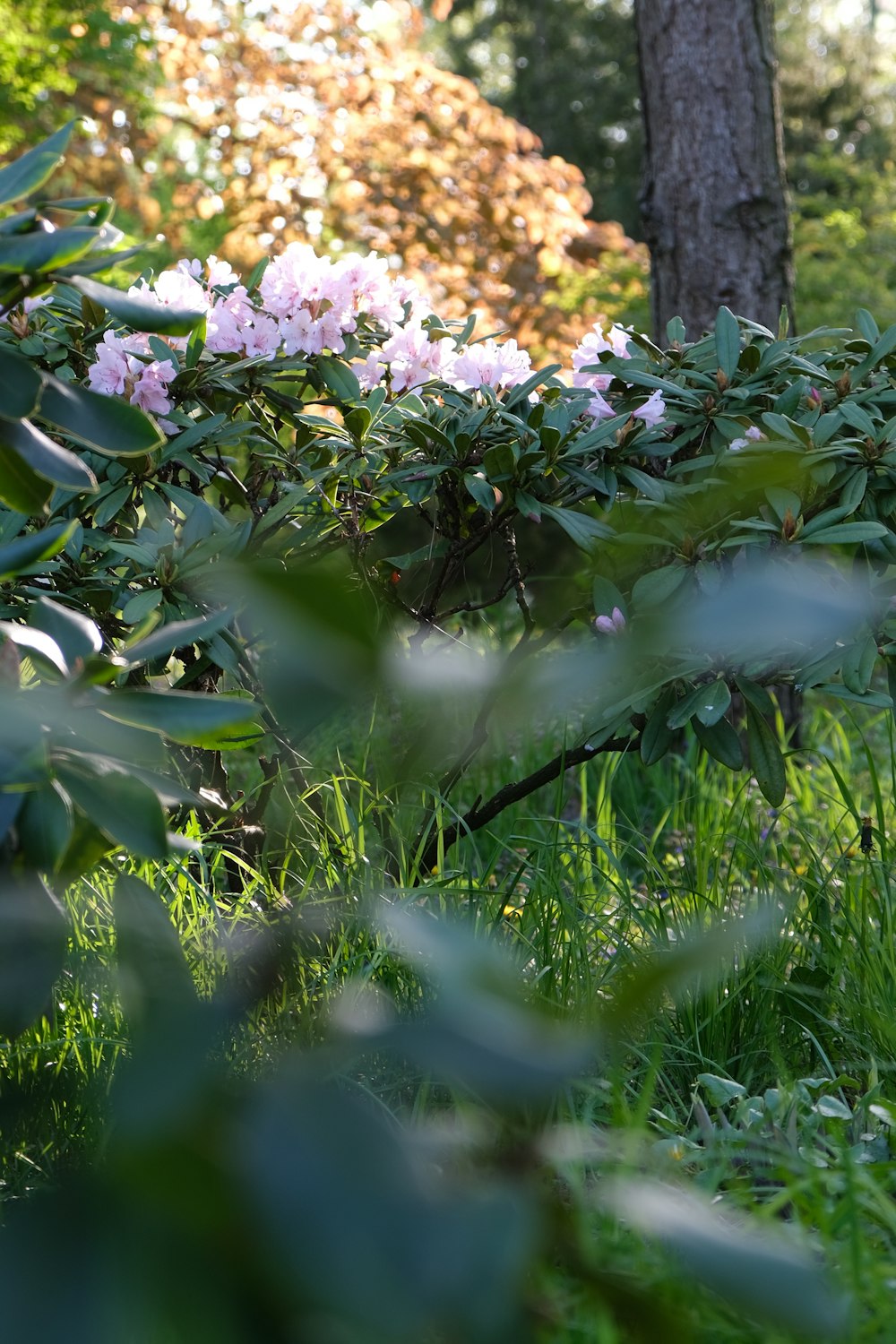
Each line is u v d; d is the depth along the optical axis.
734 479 0.44
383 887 2.56
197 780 2.79
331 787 2.96
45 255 1.13
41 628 1.31
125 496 2.79
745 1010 2.38
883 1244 1.60
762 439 2.86
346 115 10.63
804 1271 0.51
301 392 3.26
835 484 2.69
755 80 5.43
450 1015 0.52
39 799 1.10
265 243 10.27
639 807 4.30
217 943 2.10
